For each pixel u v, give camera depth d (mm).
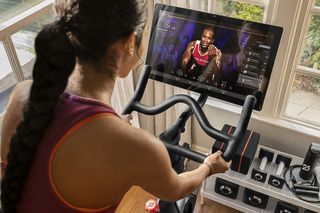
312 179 1742
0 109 1460
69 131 658
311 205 1658
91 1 647
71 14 665
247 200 1870
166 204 1479
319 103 1935
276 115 1961
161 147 735
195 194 1623
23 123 687
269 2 1662
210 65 1340
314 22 1675
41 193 700
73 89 700
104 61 701
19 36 1463
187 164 2150
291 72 1802
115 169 673
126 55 740
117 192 711
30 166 698
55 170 675
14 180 717
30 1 1529
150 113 1320
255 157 1873
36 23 1514
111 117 674
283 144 2000
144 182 736
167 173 764
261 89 1282
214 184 1983
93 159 659
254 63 1278
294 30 1658
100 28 656
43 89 665
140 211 2041
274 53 1245
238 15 1860
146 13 729
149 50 1410
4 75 1479
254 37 1266
